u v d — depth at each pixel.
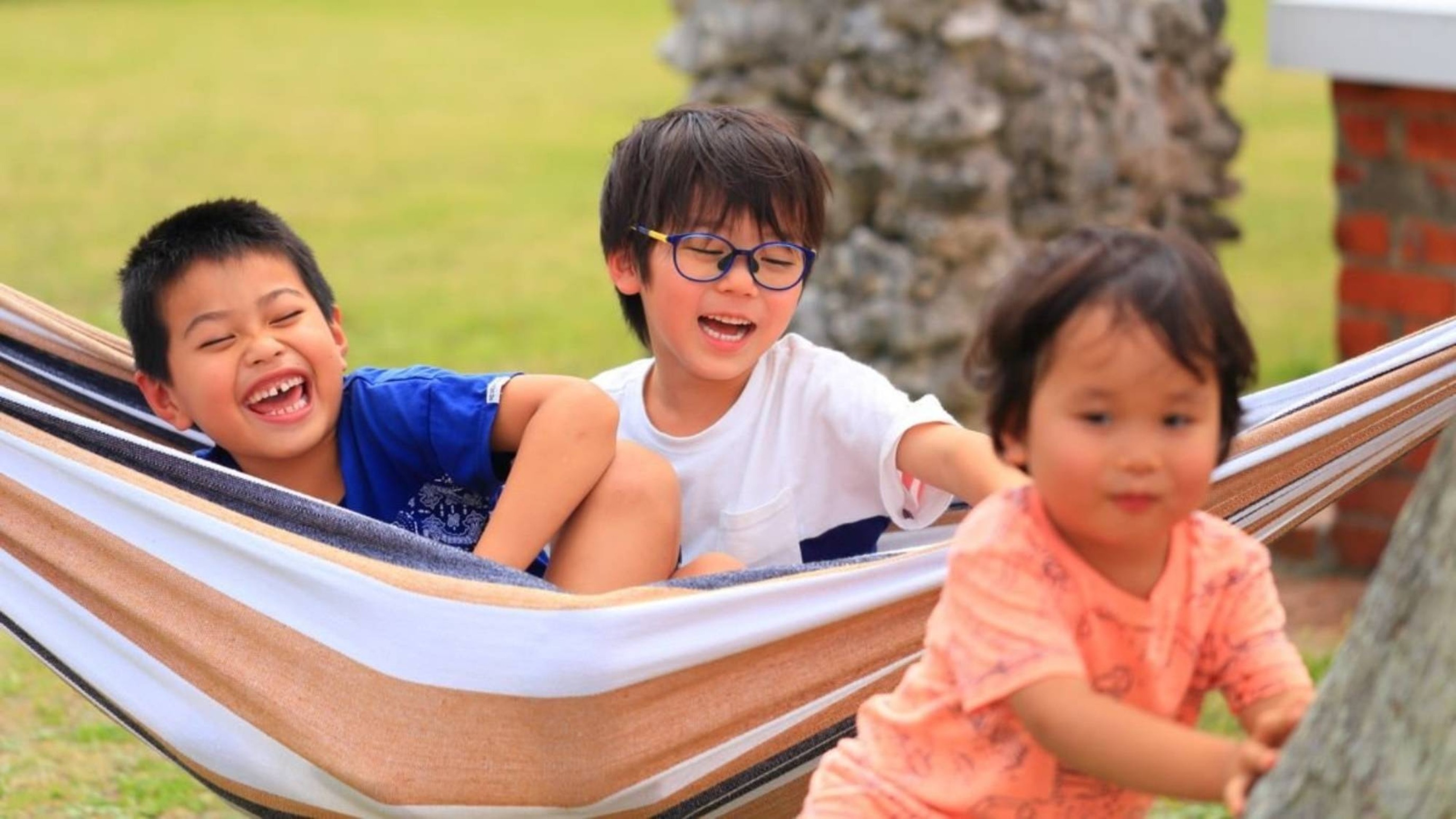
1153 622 2.51
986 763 2.55
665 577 3.71
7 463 3.36
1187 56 7.85
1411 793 2.16
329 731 3.19
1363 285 6.42
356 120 17.88
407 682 3.11
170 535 3.26
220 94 19.30
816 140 7.39
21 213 13.45
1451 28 5.93
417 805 3.15
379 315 10.68
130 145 16.41
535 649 3.05
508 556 3.60
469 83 20.25
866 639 3.22
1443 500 2.19
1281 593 6.32
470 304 11.01
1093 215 7.46
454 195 14.45
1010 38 7.13
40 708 5.34
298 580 3.16
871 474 3.77
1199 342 2.35
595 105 18.75
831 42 7.27
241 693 3.26
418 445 3.81
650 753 3.15
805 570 3.22
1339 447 3.63
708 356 3.75
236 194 14.34
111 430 3.39
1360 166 6.35
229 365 3.70
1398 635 2.21
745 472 3.85
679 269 3.73
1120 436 2.38
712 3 7.60
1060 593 2.49
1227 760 2.34
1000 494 2.61
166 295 3.72
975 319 7.34
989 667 2.46
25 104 18.55
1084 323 2.37
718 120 3.81
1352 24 6.16
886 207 7.32
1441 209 6.18
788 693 3.21
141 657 3.38
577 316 10.69
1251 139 16.69
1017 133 7.23
